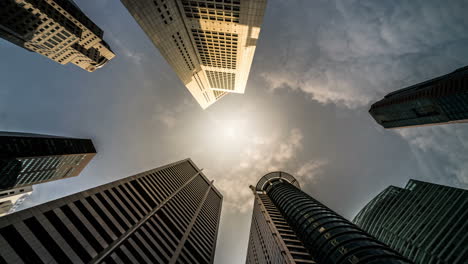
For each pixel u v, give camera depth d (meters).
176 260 36.72
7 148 82.12
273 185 121.25
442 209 67.88
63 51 97.31
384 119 111.81
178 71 81.38
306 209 60.22
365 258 32.59
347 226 44.00
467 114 70.56
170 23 58.19
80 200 28.83
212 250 53.44
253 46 63.12
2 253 18.67
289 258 41.25
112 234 29.17
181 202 60.81
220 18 54.00
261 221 76.31
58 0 81.69
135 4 52.50
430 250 60.53
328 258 38.69
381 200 100.75
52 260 21.16
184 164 106.56
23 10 72.12
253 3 47.22
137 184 46.22
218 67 81.88
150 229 37.12
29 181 96.25
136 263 29.09
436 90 76.69
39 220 22.61
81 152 113.19
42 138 96.25
